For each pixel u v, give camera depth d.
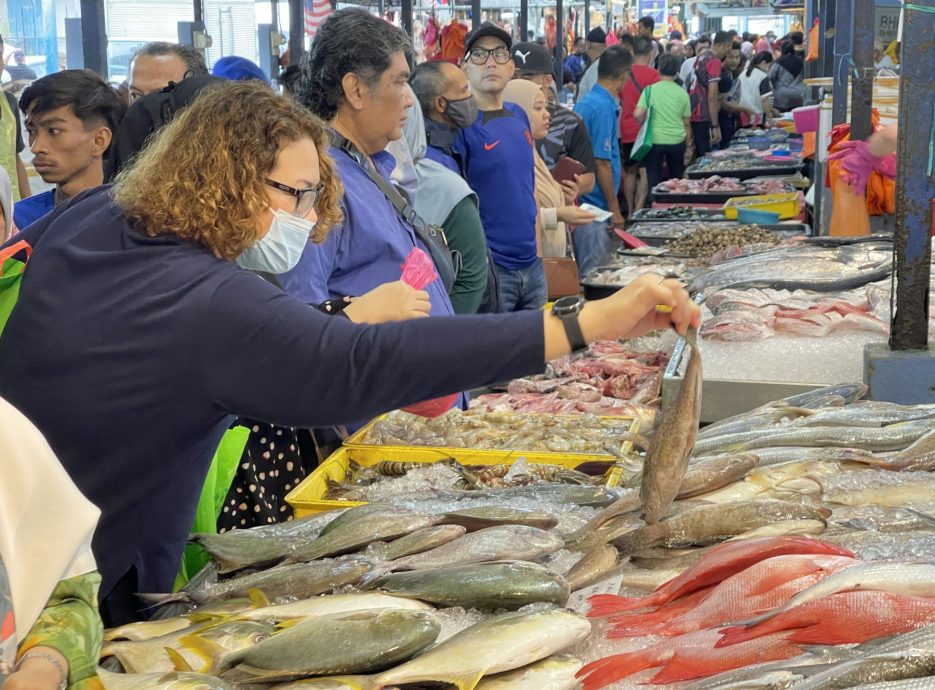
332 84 3.44
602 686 1.69
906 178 3.30
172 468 2.02
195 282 1.90
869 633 1.71
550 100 7.83
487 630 1.72
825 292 4.70
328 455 3.40
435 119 5.42
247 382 1.86
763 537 2.01
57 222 2.10
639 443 3.29
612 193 9.22
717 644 1.73
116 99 4.05
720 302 4.47
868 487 2.35
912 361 3.31
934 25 3.23
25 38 7.27
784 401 3.27
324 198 2.23
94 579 1.55
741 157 12.55
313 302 3.10
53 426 1.94
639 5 38.09
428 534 2.15
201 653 1.79
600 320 1.85
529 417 3.72
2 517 1.42
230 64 5.14
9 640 1.38
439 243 3.74
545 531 2.16
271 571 2.13
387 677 1.68
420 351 1.81
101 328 1.91
